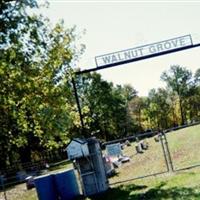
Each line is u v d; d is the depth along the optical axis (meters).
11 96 17.59
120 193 13.08
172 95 118.94
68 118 22.58
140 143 33.12
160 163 19.17
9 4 15.17
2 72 16.02
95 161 14.16
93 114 77.69
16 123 20.70
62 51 21.08
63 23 22.02
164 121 117.12
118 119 89.25
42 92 19.77
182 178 12.86
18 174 30.70
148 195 11.54
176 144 29.94
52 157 60.25
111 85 93.00
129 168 20.41
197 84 117.44
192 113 116.88
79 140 14.16
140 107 117.38
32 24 16.44
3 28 15.10
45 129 21.66
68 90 21.42
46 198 14.03
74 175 14.52
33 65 17.89
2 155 47.06
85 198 13.77
